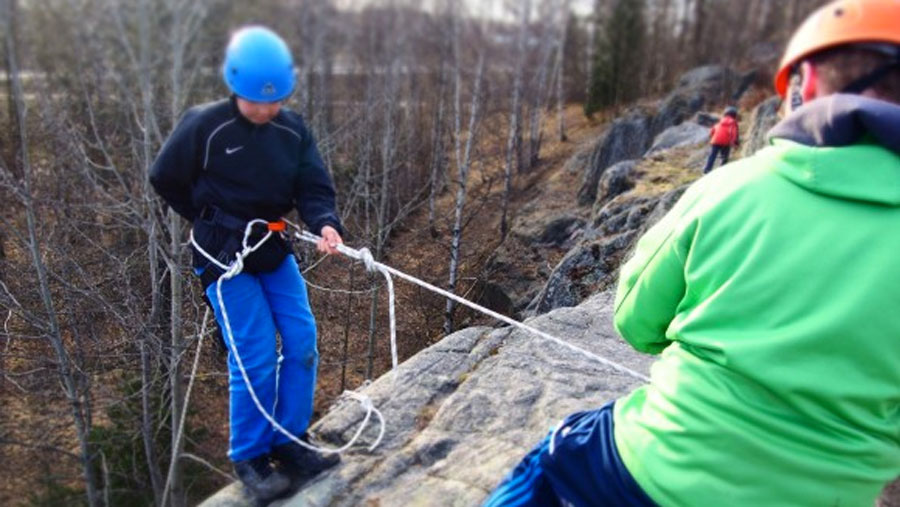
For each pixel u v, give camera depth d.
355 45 37.38
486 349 4.17
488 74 28.98
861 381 1.45
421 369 3.89
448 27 30.39
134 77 10.27
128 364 10.45
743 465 1.53
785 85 1.68
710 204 1.60
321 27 27.97
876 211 1.44
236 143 2.70
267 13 21.34
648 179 14.87
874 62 1.43
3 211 11.86
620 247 10.30
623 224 11.77
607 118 33.75
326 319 14.83
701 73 27.45
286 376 2.95
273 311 2.95
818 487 1.50
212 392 10.90
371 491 2.97
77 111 12.41
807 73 1.55
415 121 24.58
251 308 2.82
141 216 8.64
